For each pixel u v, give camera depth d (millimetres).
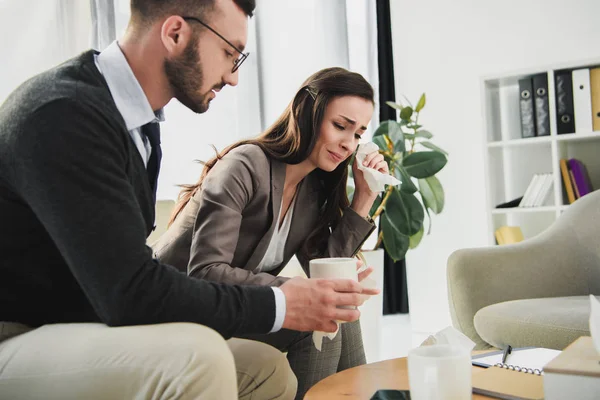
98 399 775
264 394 1170
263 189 1401
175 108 2779
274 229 1460
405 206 2770
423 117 3490
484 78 2994
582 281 1914
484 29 3330
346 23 3643
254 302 908
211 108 2941
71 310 948
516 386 899
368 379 1022
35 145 811
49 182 803
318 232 1592
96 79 956
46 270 916
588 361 779
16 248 895
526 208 2881
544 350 1138
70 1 2381
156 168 1090
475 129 3334
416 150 3465
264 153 1439
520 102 2963
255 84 3172
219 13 1005
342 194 1588
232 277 1236
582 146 2984
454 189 3387
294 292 952
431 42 3469
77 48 2389
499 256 1885
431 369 730
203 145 2893
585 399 733
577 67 2822
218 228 1297
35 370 798
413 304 3482
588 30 3096
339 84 1404
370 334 2570
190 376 742
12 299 910
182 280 868
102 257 807
